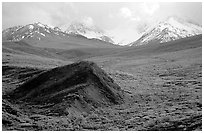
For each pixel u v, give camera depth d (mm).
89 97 37781
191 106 34250
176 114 29953
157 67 91875
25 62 93688
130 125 27922
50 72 47781
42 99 39125
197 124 23266
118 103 40250
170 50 148625
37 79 47062
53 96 38438
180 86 53656
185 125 24047
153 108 36281
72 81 42688
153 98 43562
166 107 36062
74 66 47000
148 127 25969
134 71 87312
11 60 94125
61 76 45250
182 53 121812
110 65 109062
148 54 149125
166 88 52406
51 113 32688
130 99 43500
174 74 74188
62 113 32062
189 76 67688
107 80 45156
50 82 44469
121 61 122938
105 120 30812
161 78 69688
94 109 35625
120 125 28469
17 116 29625
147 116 31000
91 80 42062
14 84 56031
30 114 32719
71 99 35344
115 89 44250
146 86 55938
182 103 37562
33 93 42719
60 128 26375
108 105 38656
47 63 99188
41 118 30078
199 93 43938
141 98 44062
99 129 26859
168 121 26641
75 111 33375
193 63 88438
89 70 44188
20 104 39531
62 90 40188
